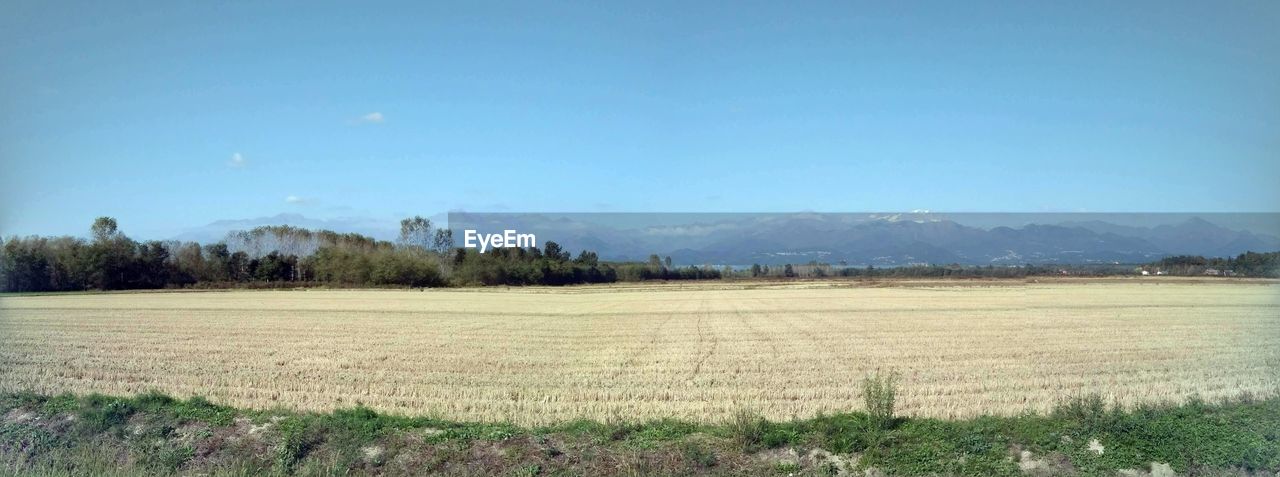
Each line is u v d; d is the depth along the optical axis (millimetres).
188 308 49094
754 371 21109
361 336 31500
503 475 10750
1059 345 26938
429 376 20375
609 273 96750
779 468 10852
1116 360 22922
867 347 26734
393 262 82562
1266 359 23031
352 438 12164
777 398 16906
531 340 29750
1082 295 61875
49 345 28203
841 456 11273
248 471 11062
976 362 22625
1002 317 40219
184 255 85500
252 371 21578
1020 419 12695
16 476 10898
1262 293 63156
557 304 54219
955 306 49625
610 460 11180
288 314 44094
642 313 45125
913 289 75625
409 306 51844
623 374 20656
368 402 16344
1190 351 25016
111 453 11859
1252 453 10711
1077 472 10617
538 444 11805
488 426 12945
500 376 20375
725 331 33312
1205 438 11344
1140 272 97500
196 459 11750
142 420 13406
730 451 11445
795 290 75375
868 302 54875
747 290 75500
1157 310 44688
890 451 11297
